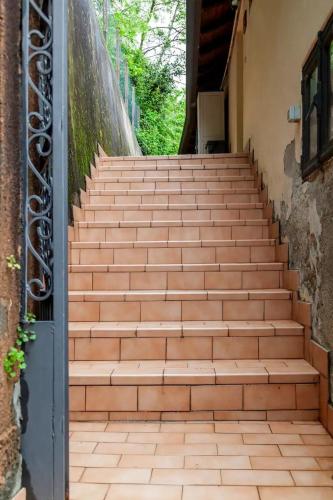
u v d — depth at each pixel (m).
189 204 4.53
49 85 1.75
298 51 3.06
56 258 1.71
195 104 8.73
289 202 3.40
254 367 2.69
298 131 3.10
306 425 2.47
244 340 2.88
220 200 4.73
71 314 3.21
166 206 4.44
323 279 2.51
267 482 1.91
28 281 1.71
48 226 1.73
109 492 1.85
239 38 6.67
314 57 2.61
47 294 1.71
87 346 2.88
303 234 2.96
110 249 3.87
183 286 3.53
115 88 8.23
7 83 1.57
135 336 2.88
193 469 2.02
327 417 2.39
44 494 1.70
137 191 4.75
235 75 6.88
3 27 1.54
